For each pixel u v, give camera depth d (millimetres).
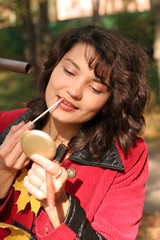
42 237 1936
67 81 2064
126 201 2213
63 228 1914
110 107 2248
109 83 2152
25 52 19844
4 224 2104
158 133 11164
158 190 7773
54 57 2275
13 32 22859
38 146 1900
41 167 1853
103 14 17344
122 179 2258
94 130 2266
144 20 17109
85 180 2215
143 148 2383
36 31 18672
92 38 2133
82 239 1942
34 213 2180
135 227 2182
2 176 2070
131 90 2242
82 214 1960
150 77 2547
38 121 2336
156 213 6746
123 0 19953
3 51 22375
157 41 13727
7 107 14977
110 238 2062
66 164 2229
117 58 2150
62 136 2283
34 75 2512
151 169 8977
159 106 12719
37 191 1835
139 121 2350
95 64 2068
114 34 2215
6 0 16438
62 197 1948
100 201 2189
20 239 2111
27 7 16703
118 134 2293
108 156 2248
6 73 20312
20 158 2027
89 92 2084
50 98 2131
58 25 19375
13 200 2197
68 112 2090
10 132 2072
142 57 2334
